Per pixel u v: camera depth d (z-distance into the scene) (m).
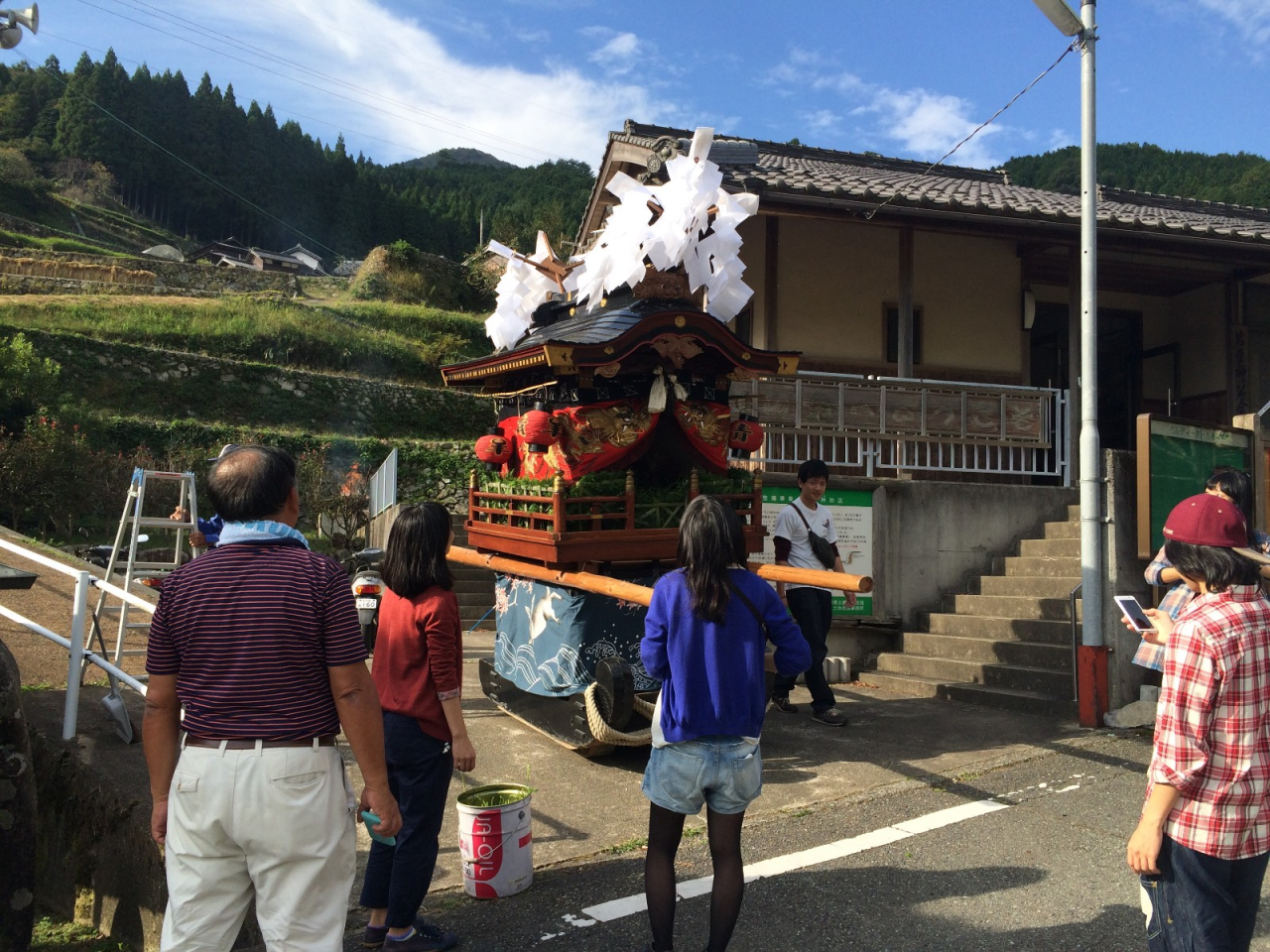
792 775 5.45
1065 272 12.49
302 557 2.55
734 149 9.74
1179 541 2.65
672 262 5.55
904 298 10.28
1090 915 3.60
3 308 27.94
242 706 2.39
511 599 6.44
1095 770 5.56
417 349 34.38
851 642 8.74
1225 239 10.52
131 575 6.38
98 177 73.62
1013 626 7.96
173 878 2.41
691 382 5.82
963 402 9.76
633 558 5.52
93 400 23.59
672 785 3.08
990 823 4.65
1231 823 2.43
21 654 6.66
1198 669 2.44
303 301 37.25
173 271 37.88
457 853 4.27
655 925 3.09
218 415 25.31
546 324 6.87
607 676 5.12
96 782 4.02
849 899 3.75
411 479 21.86
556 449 5.64
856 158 14.55
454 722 3.32
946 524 9.05
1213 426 7.29
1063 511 9.50
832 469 10.30
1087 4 6.96
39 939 3.84
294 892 2.37
